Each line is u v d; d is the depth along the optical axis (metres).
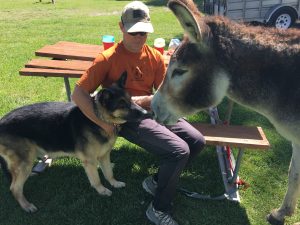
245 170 4.09
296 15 10.70
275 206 3.58
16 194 3.44
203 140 3.38
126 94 3.25
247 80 2.36
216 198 3.62
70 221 3.38
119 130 3.47
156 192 3.30
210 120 5.07
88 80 3.26
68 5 18.31
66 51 4.71
